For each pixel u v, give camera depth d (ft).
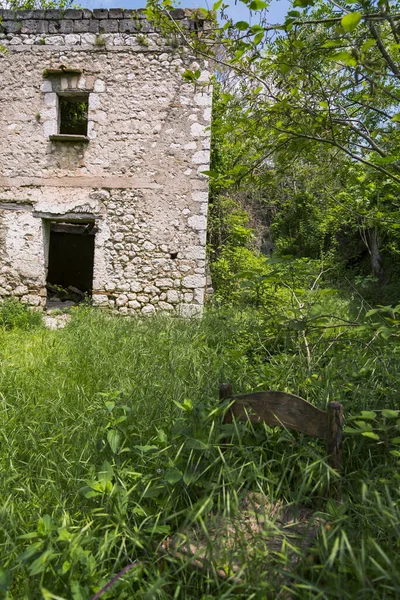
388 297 36.04
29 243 28.55
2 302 27.84
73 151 28.14
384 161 9.89
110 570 6.60
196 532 6.73
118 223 28.17
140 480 7.87
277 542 6.52
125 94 27.76
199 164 27.71
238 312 21.20
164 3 10.89
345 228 52.19
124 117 27.81
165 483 7.52
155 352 16.03
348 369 11.14
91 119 27.89
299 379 10.84
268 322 11.38
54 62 27.86
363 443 8.73
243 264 34.09
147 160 27.86
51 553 6.08
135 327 21.59
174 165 27.81
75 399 12.21
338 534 6.35
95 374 14.16
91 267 46.11
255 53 9.82
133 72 27.66
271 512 7.02
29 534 6.31
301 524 6.88
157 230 28.07
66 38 27.81
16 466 9.23
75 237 45.80
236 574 5.89
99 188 28.09
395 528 5.83
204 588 6.15
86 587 5.79
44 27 27.81
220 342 17.31
